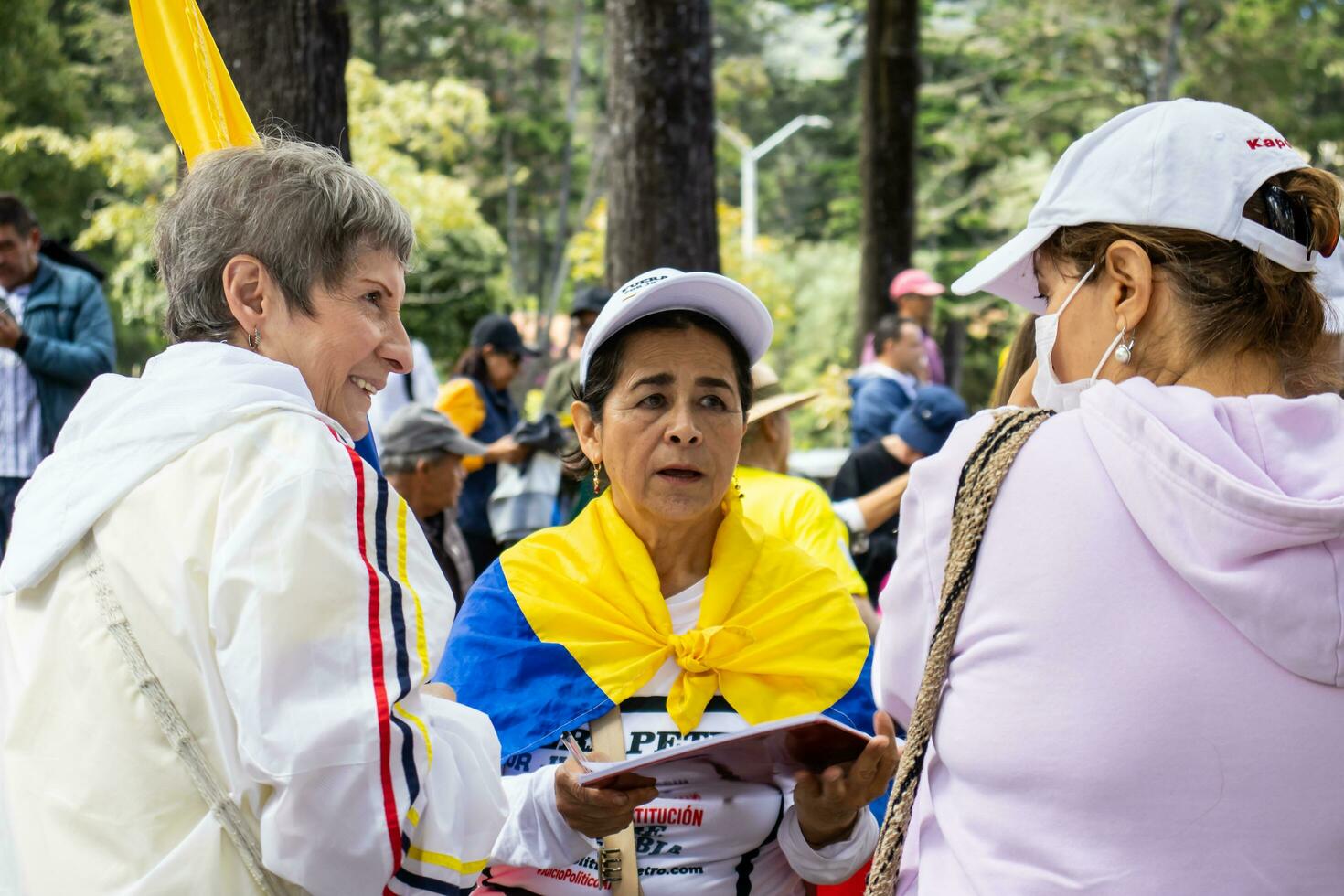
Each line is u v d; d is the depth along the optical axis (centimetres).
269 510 172
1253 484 151
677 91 787
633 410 245
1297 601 148
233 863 171
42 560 179
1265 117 2756
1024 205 3080
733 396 249
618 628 248
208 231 193
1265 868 151
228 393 182
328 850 168
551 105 3906
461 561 499
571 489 691
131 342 2239
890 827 171
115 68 2603
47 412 619
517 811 226
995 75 3003
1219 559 151
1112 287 171
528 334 3344
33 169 2158
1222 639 153
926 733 169
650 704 247
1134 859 153
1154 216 167
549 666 248
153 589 174
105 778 171
